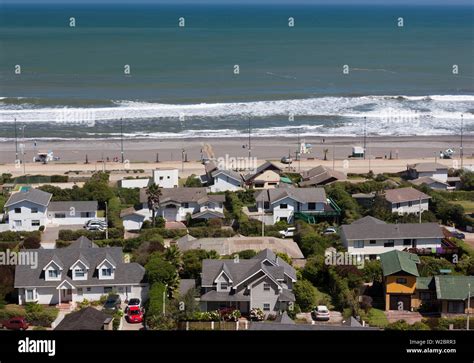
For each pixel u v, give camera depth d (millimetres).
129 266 69250
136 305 64750
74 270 67875
